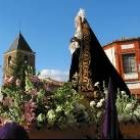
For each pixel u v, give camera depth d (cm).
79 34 1045
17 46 5825
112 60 2894
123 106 729
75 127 525
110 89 498
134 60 2809
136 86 2741
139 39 2797
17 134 517
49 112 662
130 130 626
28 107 662
